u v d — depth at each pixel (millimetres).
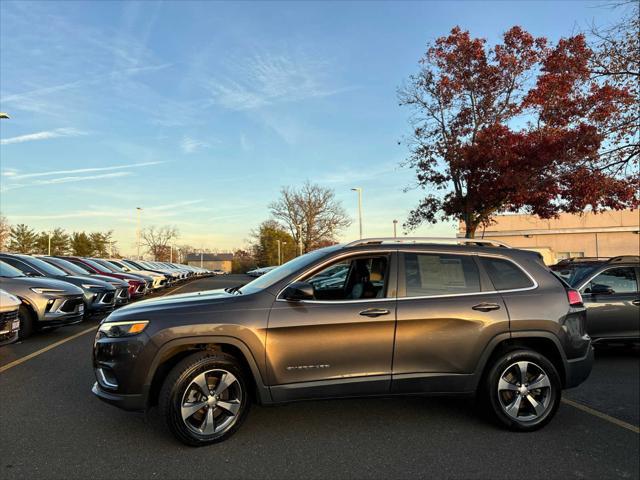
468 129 17531
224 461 3768
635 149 12430
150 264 28781
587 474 3609
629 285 7586
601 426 4617
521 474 3600
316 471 3617
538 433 4422
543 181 14727
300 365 4145
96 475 3514
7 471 3561
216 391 4062
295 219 59625
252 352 4066
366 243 4617
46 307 8484
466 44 17094
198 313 4090
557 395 4480
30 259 11242
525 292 4609
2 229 62406
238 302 4199
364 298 4418
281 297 4262
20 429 4383
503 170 15742
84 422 4574
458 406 5168
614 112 12719
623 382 6223
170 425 3900
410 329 4309
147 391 3971
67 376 6242
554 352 4625
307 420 4691
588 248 32375
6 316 6535
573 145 13711
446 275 4570
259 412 4914
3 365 6855
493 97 17203
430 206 19562
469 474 3592
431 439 4242
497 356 4473
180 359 4172
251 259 85438
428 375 4332
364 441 4188
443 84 17234
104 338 4113
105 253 75000
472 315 4398
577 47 14391
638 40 11852
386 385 4281
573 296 4723
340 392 4211
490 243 4859
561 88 14547
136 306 4355
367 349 4238
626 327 7352
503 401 4434
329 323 4188
